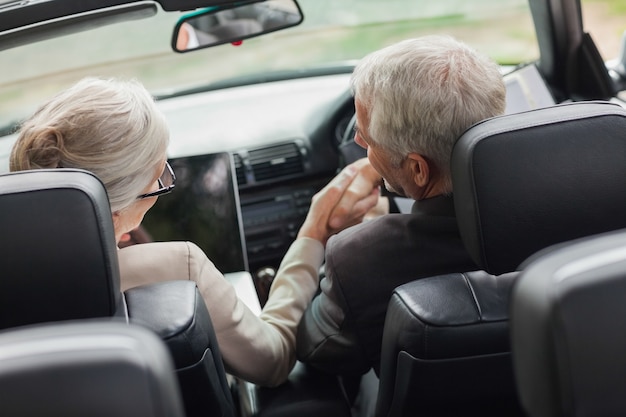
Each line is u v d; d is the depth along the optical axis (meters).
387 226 1.76
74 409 0.85
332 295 1.84
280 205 3.41
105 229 1.27
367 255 1.76
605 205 1.41
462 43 1.68
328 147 3.41
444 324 1.46
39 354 0.84
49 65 3.12
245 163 3.34
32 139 1.51
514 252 1.43
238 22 2.49
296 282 2.21
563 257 0.93
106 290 1.28
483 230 1.41
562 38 2.96
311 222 2.32
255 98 3.48
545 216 1.41
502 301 1.48
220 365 1.60
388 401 1.65
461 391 1.57
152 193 1.69
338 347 1.87
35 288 1.26
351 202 2.32
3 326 1.28
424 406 1.61
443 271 1.74
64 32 2.28
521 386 0.97
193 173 2.71
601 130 1.39
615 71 3.11
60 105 1.55
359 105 1.74
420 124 1.61
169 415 0.87
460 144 1.42
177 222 2.72
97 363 0.85
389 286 1.76
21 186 1.24
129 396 0.85
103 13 2.23
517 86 2.82
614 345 0.92
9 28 2.20
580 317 0.91
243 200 3.38
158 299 1.46
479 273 1.54
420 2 4.27
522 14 3.33
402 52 1.65
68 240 1.25
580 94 3.08
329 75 3.59
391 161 1.73
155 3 2.26
